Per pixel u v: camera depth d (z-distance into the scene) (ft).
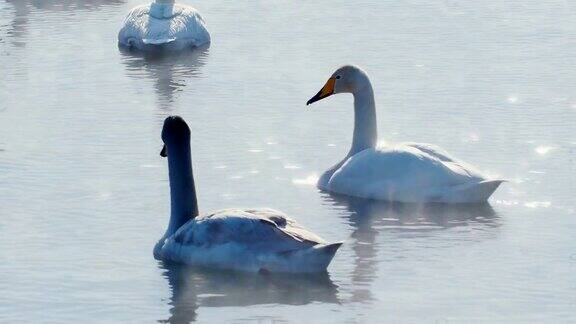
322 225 54.80
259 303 44.45
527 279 47.14
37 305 44.11
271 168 64.08
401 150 59.82
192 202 50.55
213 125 73.36
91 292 45.47
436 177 58.54
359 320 42.73
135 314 43.29
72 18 113.09
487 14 112.98
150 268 48.21
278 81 85.81
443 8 116.26
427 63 91.45
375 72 88.43
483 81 85.30
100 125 72.95
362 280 47.03
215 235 48.24
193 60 94.38
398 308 43.96
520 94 81.30
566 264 48.93
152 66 92.58
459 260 49.60
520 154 66.69
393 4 118.62
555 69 89.20
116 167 63.52
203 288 46.01
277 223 48.65
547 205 57.82
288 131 72.13
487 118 74.95
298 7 117.08
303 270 47.42
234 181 61.46
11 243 51.13
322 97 63.57
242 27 107.45
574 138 69.97
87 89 83.66
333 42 99.50
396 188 58.70
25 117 74.90
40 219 54.49
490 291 45.78
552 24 107.34
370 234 53.42
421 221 55.52
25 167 63.31
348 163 60.49
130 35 100.12
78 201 57.26
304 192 60.03
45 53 96.07
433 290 45.91
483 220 55.62
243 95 81.71
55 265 48.47
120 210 56.03
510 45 98.22
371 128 63.21
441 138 70.28
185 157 50.26
